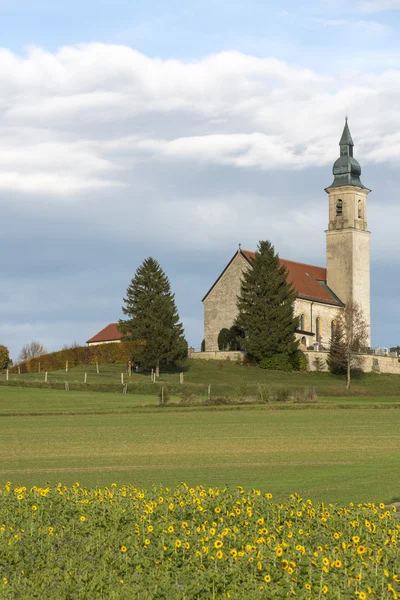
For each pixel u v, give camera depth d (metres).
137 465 44.28
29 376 102.00
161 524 22.62
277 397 81.44
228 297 124.19
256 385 102.12
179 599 17.05
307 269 137.25
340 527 23.27
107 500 25.89
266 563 19.14
